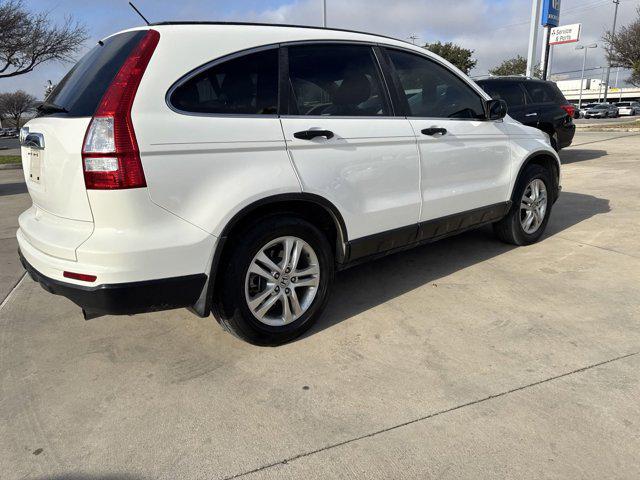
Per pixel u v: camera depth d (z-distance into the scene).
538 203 4.89
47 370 2.90
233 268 2.76
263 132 2.75
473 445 2.18
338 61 3.22
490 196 4.25
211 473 2.08
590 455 2.09
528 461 2.07
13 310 3.75
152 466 2.13
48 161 2.61
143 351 3.10
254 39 2.85
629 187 7.68
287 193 2.82
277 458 2.15
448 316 3.42
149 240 2.44
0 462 2.17
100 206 2.38
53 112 2.78
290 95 2.94
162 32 2.57
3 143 38.62
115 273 2.40
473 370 2.75
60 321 3.55
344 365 2.85
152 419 2.43
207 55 2.66
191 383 2.73
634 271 4.11
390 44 3.57
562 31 27.36
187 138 2.50
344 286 4.04
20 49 18.19
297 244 3.00
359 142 3.17
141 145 2.37
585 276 4.05
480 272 4.23
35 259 2.67
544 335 3.10
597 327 3.18
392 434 2.27
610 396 2.47
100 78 2.56
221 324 2.98
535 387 2.57
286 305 3.03
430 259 4.62
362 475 2.04
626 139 15.77
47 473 2.11
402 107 3.53
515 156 4.45
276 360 2.94
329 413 2.43
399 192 3.48
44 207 2.80
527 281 3.99
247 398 2.58
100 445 2.27
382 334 3.20
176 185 2.48
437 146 3.70
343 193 3.12
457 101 4.03
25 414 2.50
